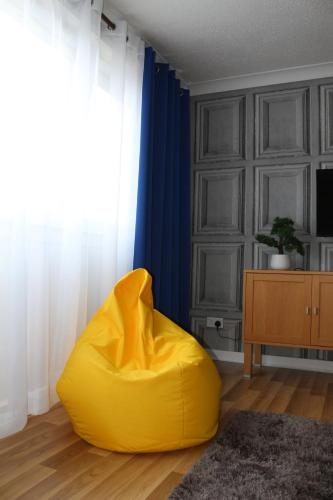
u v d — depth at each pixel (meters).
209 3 2.66
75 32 2.37
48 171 2.19
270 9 2.71
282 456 1.75
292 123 3.54
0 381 1.93
